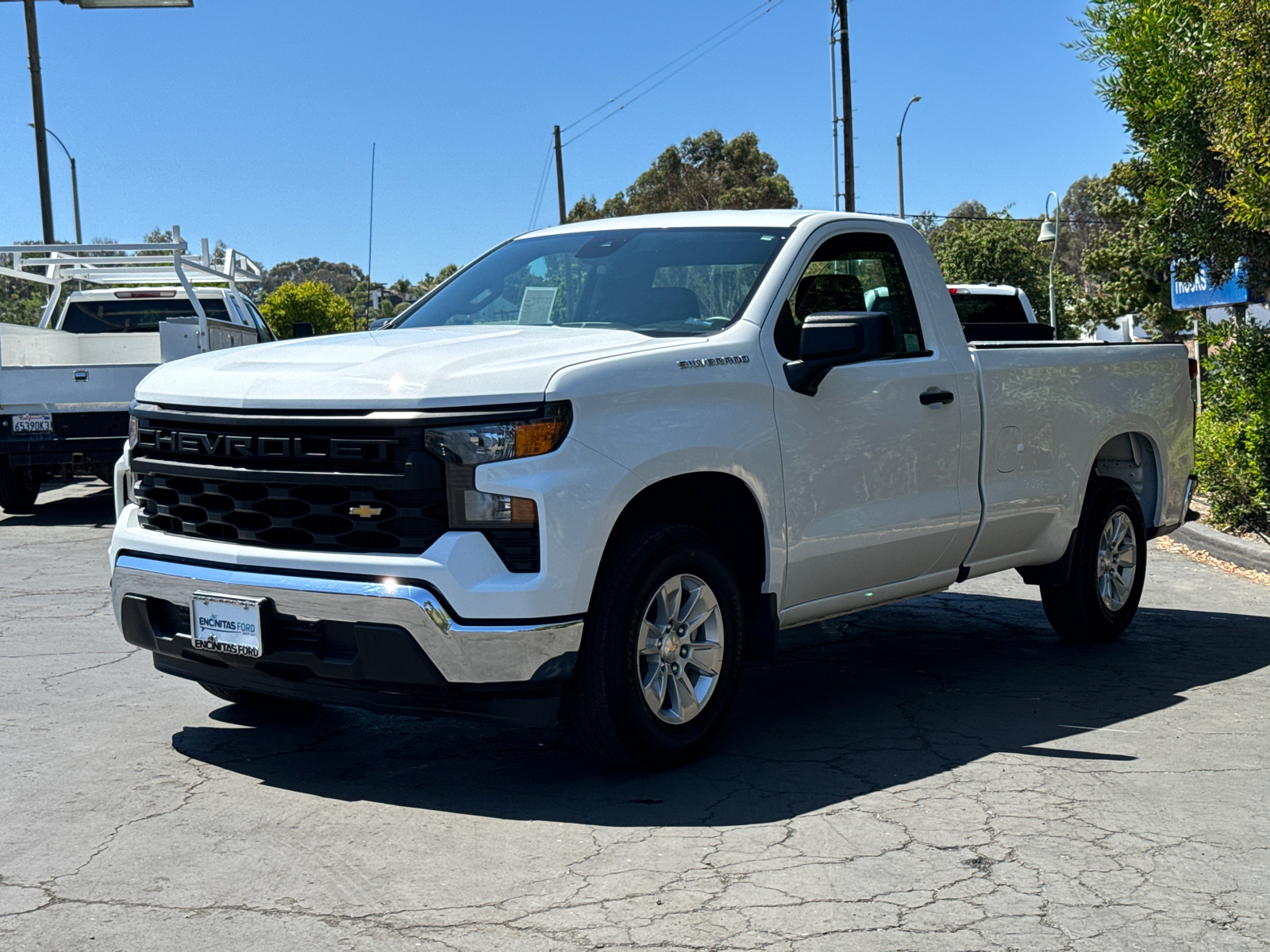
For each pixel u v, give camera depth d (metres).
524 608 4.25
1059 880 3.78
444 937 3.40
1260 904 3.62
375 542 4.35
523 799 4.51
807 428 5.20
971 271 44.34
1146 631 7.60
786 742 5.23
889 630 7.59
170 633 4.84
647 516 5.05
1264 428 10.79
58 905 3.62
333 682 4.47
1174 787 4.64
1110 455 7.62
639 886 3.73
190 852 4.02
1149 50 10.23
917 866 3.88
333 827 4.24
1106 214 25.19
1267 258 10.55
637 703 4.60
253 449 4.50
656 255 5.66
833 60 36.34
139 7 17.42
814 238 5.57
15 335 13.92
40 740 5.24
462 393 4.31
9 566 10.01
